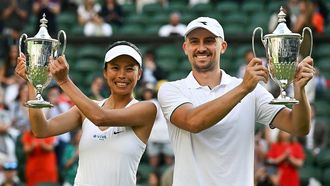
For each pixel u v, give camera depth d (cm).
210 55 1925
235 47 4516
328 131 4100
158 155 3700
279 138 3566
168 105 1923
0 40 4712
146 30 5003
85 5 5069
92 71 4562
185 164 1911
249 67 1791
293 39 1872
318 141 3891
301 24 4506
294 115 1864
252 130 1930
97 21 4822
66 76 1898
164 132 3678
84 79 4544
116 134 1978
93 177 1972
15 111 3947
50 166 3594
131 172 1989
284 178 3534
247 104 1925
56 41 1950
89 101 1909
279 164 3544
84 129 2002
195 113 1850
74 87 1908
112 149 1970
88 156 1981
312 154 3853
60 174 3644
